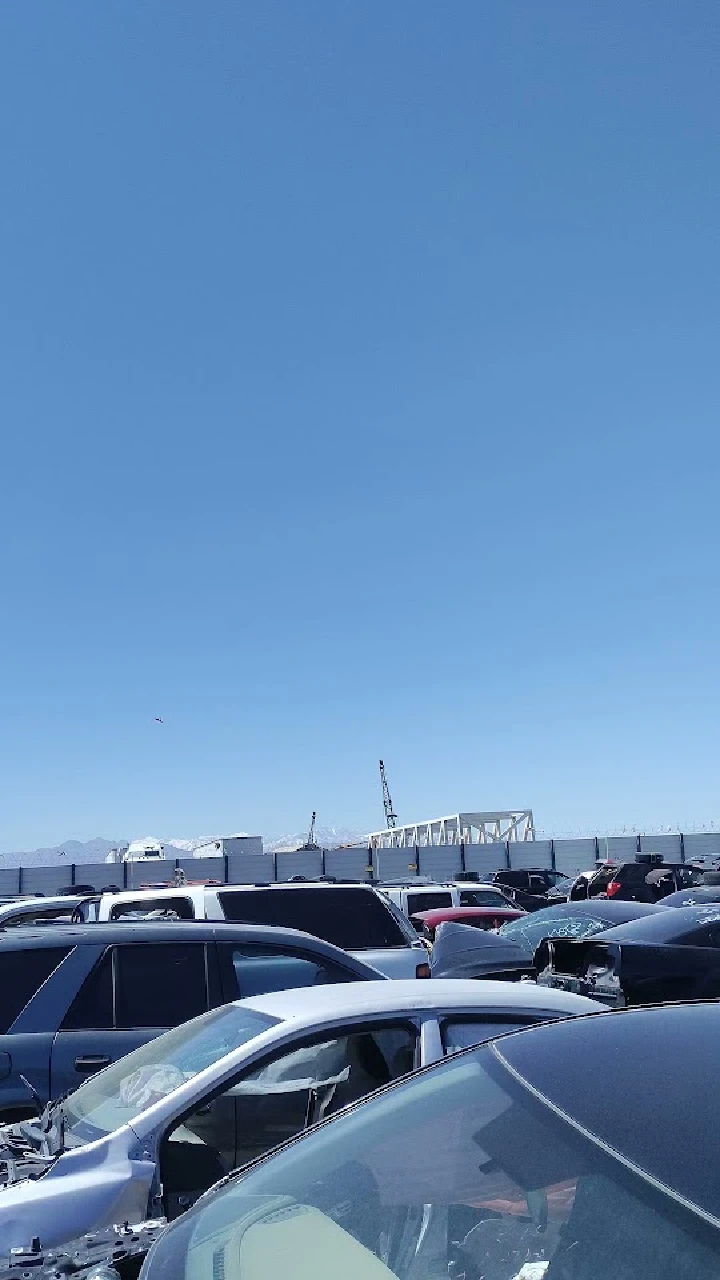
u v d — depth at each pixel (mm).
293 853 47688
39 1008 6902
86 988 6996
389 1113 2934
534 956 11945
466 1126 2637
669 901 18969
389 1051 4875
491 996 4988
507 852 51125
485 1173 2436
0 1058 6535
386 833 84562
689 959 10875
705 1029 2762
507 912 19656
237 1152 4742
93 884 46969
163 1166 4328
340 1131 2975
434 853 49594
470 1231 2328
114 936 7219
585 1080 2588
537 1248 2180
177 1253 2656
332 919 10883
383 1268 2363
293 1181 2803
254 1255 2525
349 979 7375
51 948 7133
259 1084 4824
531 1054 2854
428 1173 2559
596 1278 2035
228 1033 4840
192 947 7266
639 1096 2432
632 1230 2057
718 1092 2367
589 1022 2998
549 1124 2457
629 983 10734
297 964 7434
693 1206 2031
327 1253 2463
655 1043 2711
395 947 10852
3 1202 3975
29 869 46812
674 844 54125
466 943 8570
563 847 52094
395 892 21500
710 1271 1887
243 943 7320
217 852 51031
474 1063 2980
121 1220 4020
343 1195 2639
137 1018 6988
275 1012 4875
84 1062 6734
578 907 14328
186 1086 4430
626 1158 2229
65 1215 3949
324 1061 4918
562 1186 2248
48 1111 5141
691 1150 2184
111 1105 4707
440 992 4980
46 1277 3156
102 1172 4137
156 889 12008
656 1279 1946
